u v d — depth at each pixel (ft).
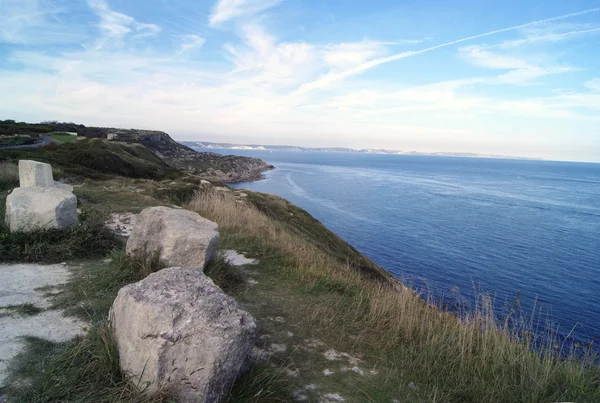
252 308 18.70
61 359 11.56
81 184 62.95
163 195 58.23
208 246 20.15
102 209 38.91
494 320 17.81
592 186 381.60
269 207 69.26
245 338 10.97
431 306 21.34
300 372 13.41
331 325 17.46
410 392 12.84
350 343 16.14
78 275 20.15
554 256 102.89
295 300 20.35
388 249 104.63
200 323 10.36
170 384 9.77
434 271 85.81
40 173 38.68
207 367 9.96
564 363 14.89
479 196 250.16
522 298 69.82
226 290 20.31
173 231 19.65
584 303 68.39
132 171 122.11
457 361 14.58
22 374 11.14
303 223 68.44
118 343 11.05
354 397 12.25
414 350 15.66
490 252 105.09
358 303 20.38
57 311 15.69
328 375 13.43
